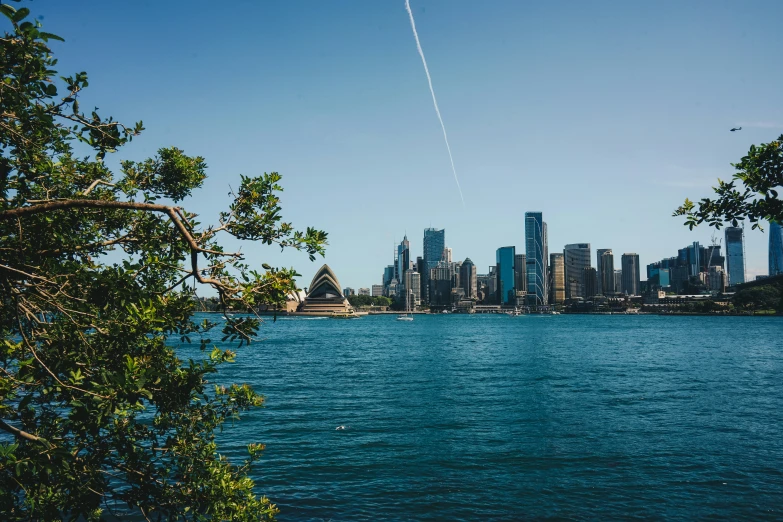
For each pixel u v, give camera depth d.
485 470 26.84
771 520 20.69
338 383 61.19
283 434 34.38
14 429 6.07
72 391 6.88
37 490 7.04
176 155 11.28
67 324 7.30
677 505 22.17
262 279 8.02
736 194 8.38
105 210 9.03
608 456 29.25
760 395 52.28
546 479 25.48
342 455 29.36
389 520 20.81
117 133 8.62
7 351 7.20
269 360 95.12
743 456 29.25
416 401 48.22
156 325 7.58
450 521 20.75
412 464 27.80
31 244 7.51
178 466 9.12
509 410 43.66
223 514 9.12
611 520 20.78
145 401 35.25
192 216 8.76
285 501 22.59
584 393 53.59
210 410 9.61
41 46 6.13
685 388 57.34
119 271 7.13
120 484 21.64
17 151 7.48
